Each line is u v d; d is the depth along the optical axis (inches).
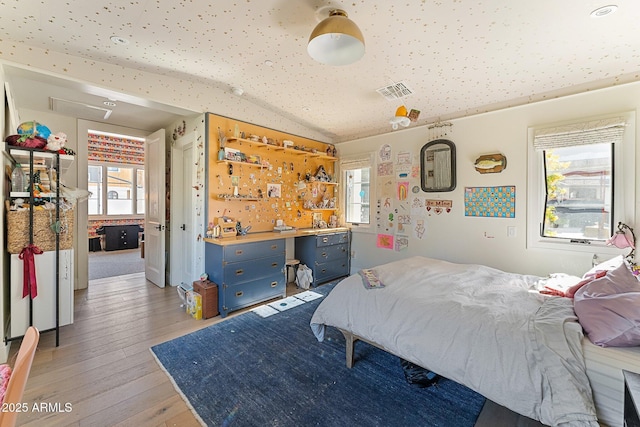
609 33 77.9
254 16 76.7
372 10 72.2
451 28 78.7
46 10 72.7
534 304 70.0
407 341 67.9
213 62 103.5
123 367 82.4
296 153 169.9
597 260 102.9
